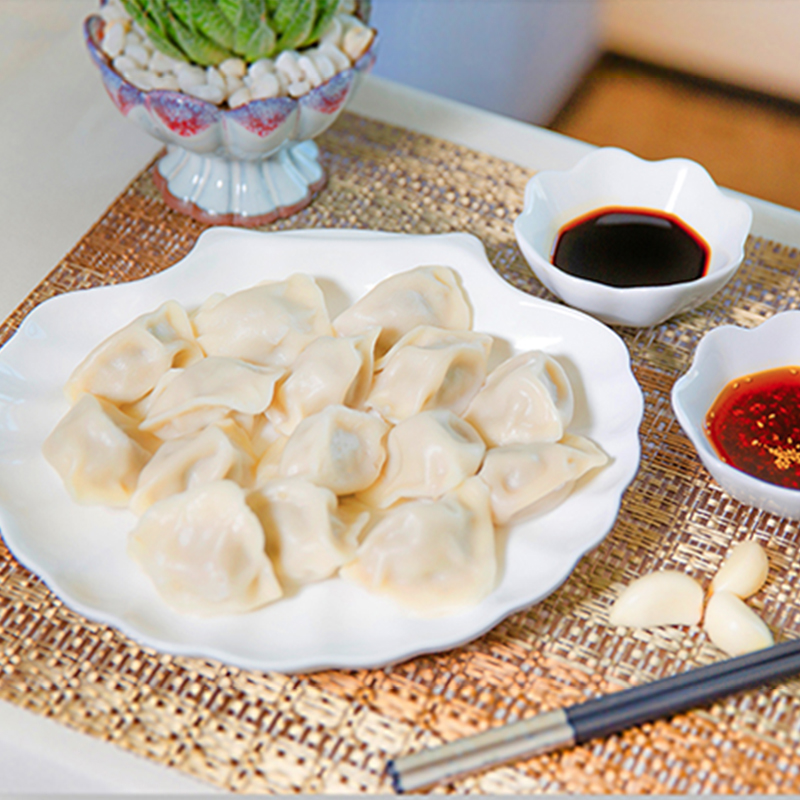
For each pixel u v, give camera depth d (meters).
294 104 1.25
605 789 0.92
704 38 2.76
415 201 1.45
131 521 1.05
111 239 1.38
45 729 0.96
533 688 0.99
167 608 0.97
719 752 0.94
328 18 1.31
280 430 1.14
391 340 1.21
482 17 2.56
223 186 1.39
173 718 0.97
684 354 1.27
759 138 2.63
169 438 1.12
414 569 0.98
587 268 1.25
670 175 1.30
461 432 1.11
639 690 0.94
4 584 1.06
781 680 0.98
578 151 1.51
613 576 1.06
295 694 0.98
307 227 1.41
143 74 1.27
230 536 0.98
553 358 1.17
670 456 1.17
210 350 1.20
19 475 1.07
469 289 1.24
